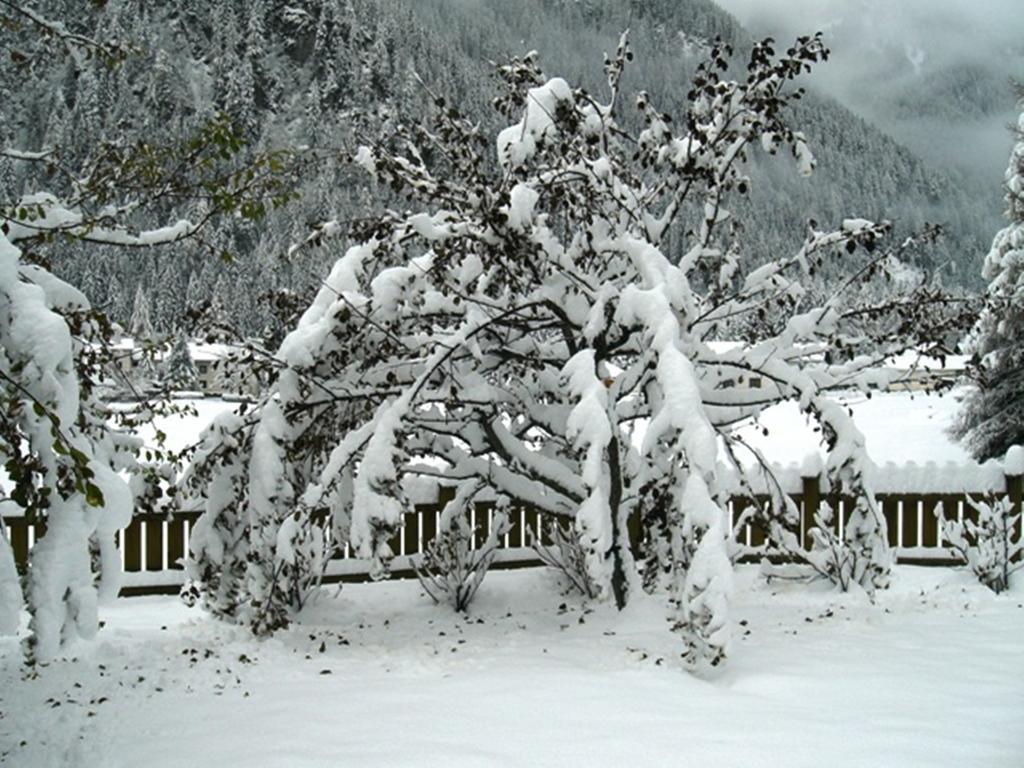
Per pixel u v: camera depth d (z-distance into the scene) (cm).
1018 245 2608
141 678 670
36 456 499
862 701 593
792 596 1005
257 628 796
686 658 674
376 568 752
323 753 503
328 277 891
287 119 17450
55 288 620
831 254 970
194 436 2995
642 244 847
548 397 1006
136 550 1044
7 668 704
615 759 489
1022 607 929
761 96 884
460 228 841
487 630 859
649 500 877
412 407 845
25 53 659
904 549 1170
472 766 480
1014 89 2750
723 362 902
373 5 19362
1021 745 506
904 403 4741
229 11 19988
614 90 997
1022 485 1168
